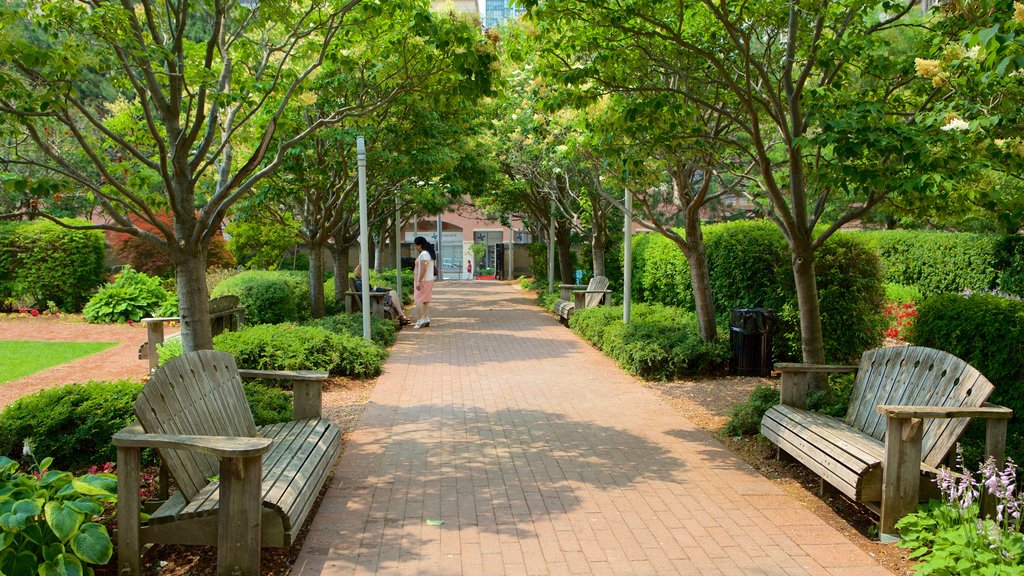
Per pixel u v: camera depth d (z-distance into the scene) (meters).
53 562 3.06
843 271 8.56
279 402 5.96
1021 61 3.36
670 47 6.59
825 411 5.32
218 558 3.23
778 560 3.65
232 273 18.86
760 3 6.29
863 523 4.17
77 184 6.29
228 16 6.60
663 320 11.00
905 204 5.32
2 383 8.45
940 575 3.27
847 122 4.49
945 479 3.62
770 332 8.87
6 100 5.29
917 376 4.47
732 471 5.16
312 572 3.48
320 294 13.60
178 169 5.57
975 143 4.52
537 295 22.88
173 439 3.21
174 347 8.55
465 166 13.81
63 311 16.11
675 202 11.37
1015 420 5.35
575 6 5.71
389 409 7.22
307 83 8.45
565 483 4.89
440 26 5.73
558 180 19.11
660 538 3.93
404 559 3.64
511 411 7.14
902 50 8.88
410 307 20.30
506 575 3.46
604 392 8.10
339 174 12.97
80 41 5.01
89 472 4.73
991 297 5.95
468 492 4.69
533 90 10.55
